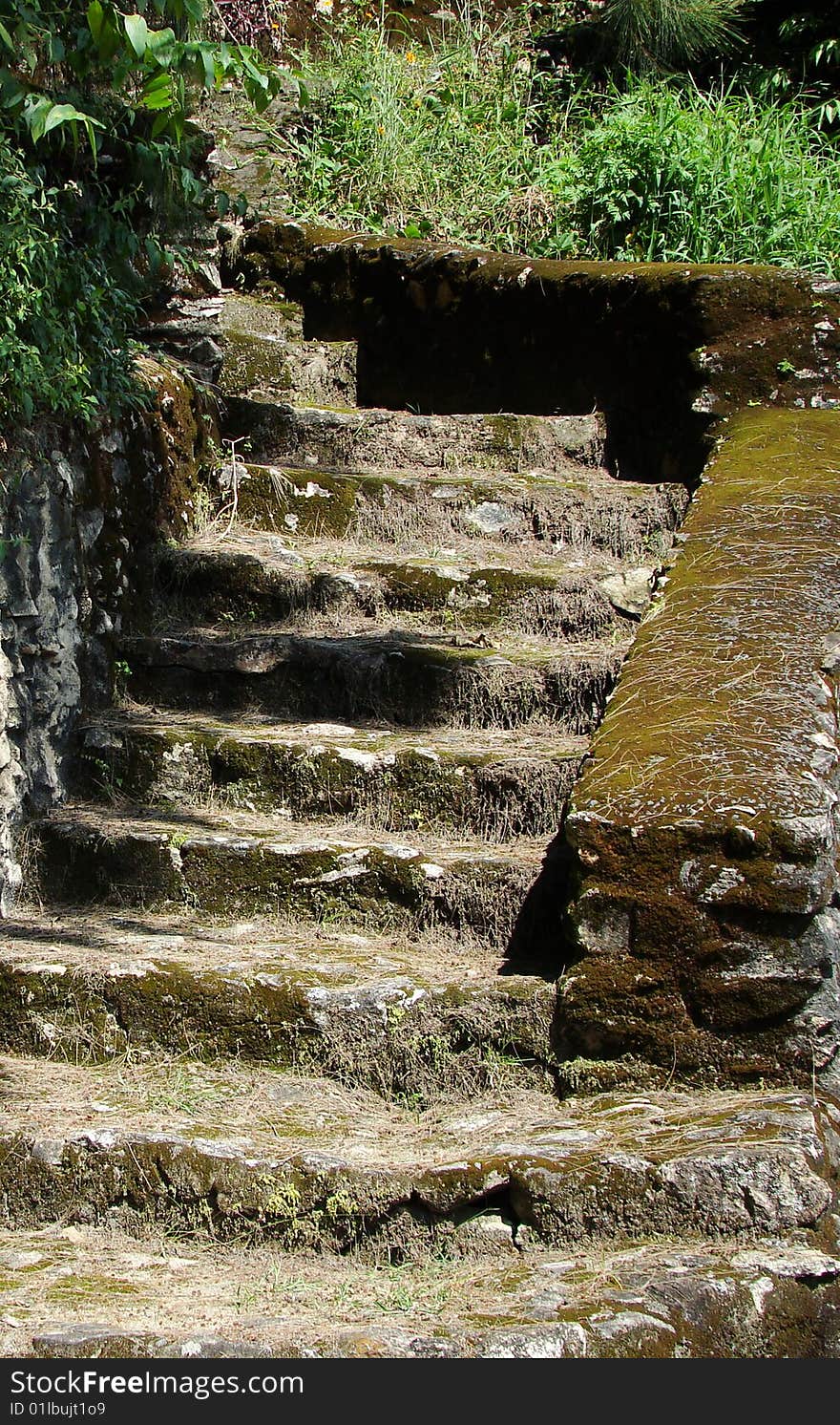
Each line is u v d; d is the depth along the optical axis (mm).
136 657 4945
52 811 4473
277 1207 3107
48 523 4465
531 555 5352
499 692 4629
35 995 3746
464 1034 3549
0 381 4125
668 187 7191
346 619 5117
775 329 5562
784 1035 3275
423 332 6555
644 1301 2717
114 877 4246
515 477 5727
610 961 3391
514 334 6305
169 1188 3176
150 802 4562
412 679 4699
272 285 6848
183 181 5105
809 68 8516
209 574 5176
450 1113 3445
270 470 5625
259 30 8289
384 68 8172
